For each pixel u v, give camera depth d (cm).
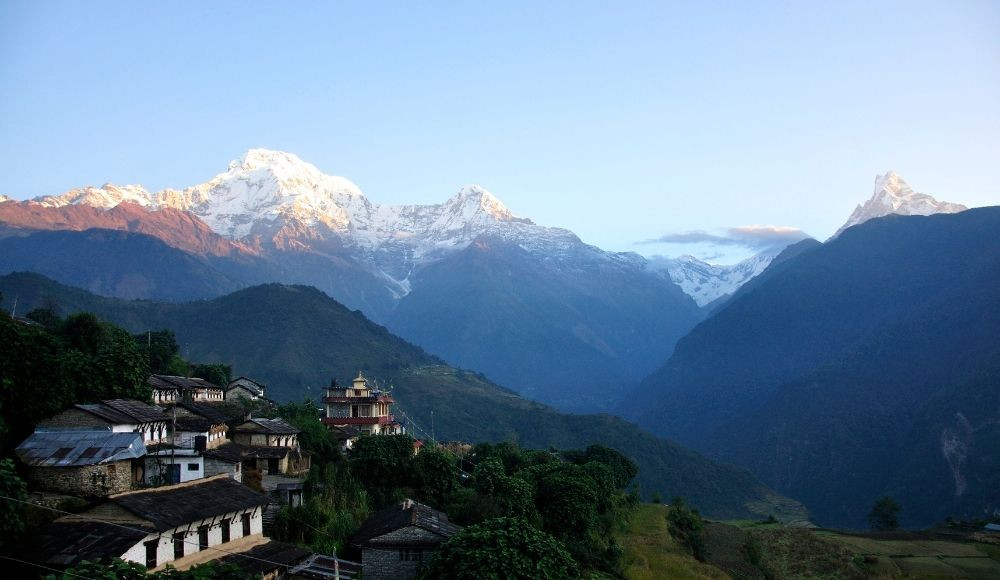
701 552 11350
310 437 9412
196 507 5484
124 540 4675
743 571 11144
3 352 5966
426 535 6144
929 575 11206
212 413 8438
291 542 6631
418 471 8712
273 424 8731
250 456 7888
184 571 4653
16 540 4691
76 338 8894
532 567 5262
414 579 5653
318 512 7012
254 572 5419
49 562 4441
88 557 4469
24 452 5700
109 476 5688
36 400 6144
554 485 9156
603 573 8588
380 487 8562
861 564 11725
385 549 6112
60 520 4953
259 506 6172
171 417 7406
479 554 5228
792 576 11375
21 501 4756
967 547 12781
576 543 8812
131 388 7600
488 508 7906
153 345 11812
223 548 5700
